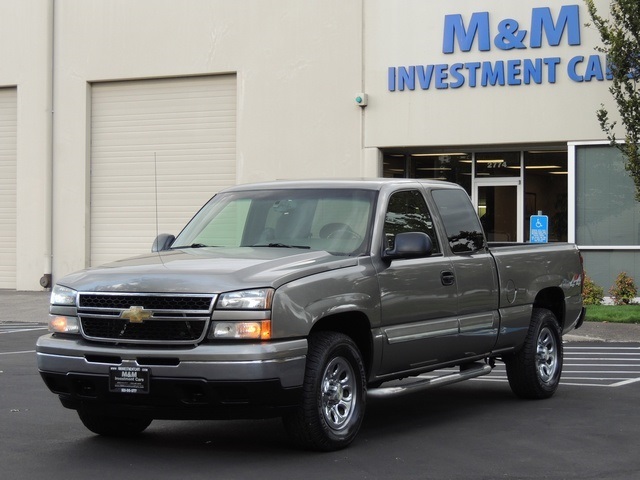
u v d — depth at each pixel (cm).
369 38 2333
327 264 797
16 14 2736
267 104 2444
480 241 992
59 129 2697
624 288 2077
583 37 2136
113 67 2630
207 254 836
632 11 1920
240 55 2475
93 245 2691
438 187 966
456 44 2244
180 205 2589
